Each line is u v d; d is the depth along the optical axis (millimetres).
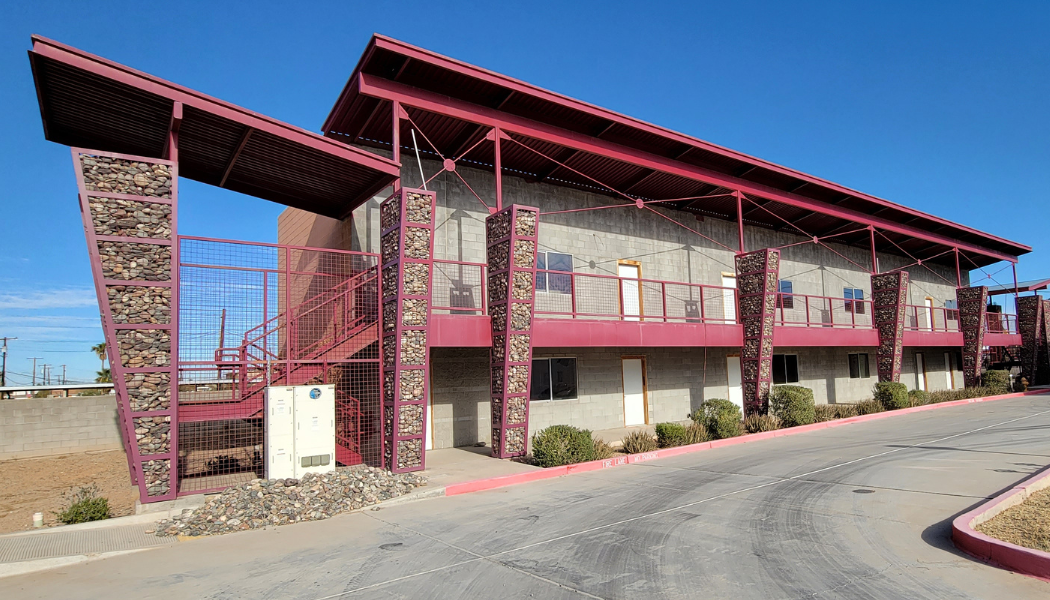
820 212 22828
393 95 13188
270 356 11641
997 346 35312
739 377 22531
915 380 31531
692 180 19375
